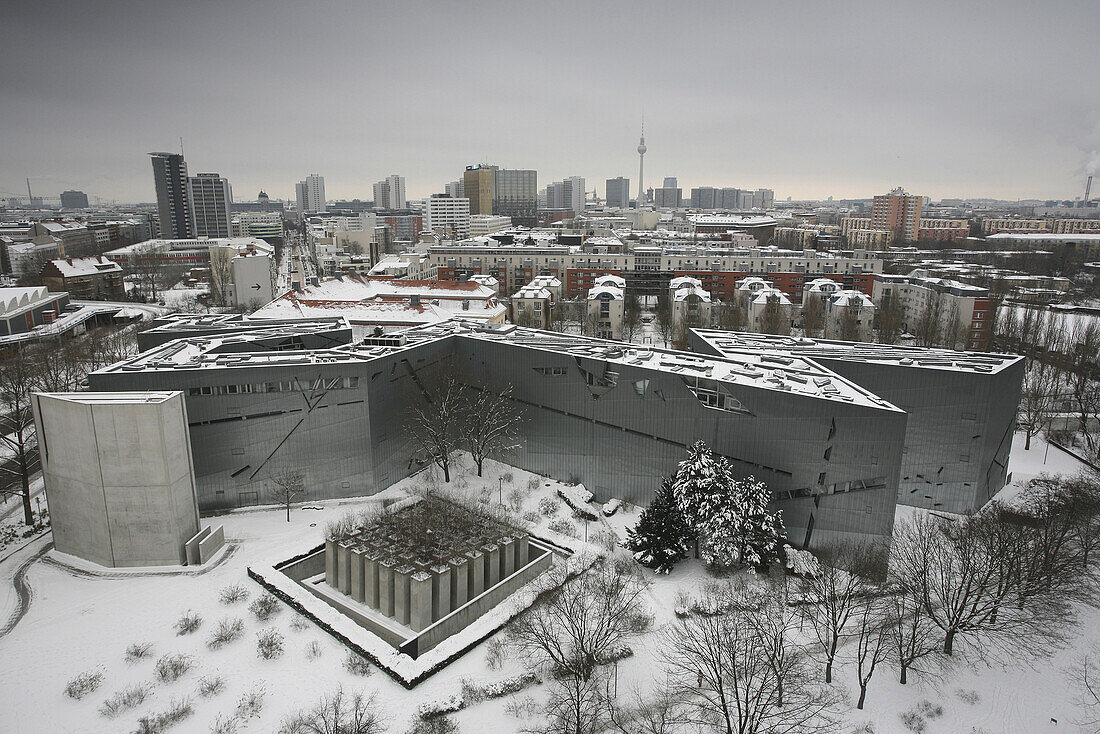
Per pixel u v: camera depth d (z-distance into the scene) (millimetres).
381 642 58781
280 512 82062
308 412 82750
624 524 81438
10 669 55094
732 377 77812
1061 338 150375
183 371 77375
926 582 63094
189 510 72250
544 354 88938
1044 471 99125
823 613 63625
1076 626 64062
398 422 90312
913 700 54844
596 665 57656
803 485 73500
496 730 51156
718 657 51406
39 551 73312
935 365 86750
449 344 98000
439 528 72625
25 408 110688
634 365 82062
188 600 64562
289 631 60781
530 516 82062
